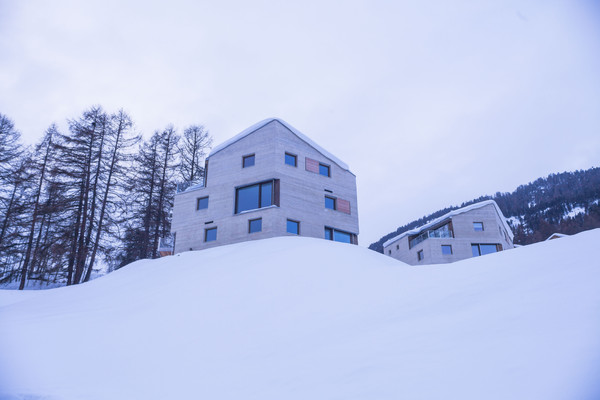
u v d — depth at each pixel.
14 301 18.61
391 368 5.42
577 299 6.05
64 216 29.31
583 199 125.06
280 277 13.25
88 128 32.09
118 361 7.93
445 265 11.77
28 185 32.59
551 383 3.97
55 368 7.64
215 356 7.60
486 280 8.76
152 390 6.32
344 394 4.98
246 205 27.19
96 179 30.59
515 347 5.05
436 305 7.98
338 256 15.53
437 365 5.15
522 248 11.06
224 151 29.11
